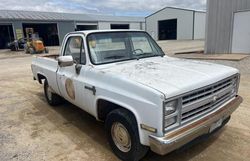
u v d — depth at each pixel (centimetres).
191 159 323
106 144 378
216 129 328
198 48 2072
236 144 357
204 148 349
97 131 429
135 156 299
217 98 317
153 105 255
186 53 1562
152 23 4684
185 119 275
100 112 357
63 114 523
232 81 352
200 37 4203
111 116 325
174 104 262
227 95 346
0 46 3125
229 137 379
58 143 386
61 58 374
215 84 304
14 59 1791
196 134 277
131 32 433
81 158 338
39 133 427
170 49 2069
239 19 1314
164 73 313
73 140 395
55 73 475
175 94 256
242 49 1343
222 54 1362
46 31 3619
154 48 459
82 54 388
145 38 451
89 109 375
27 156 348
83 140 394
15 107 586
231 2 1323
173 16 4266
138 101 272
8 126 463
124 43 412
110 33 405
